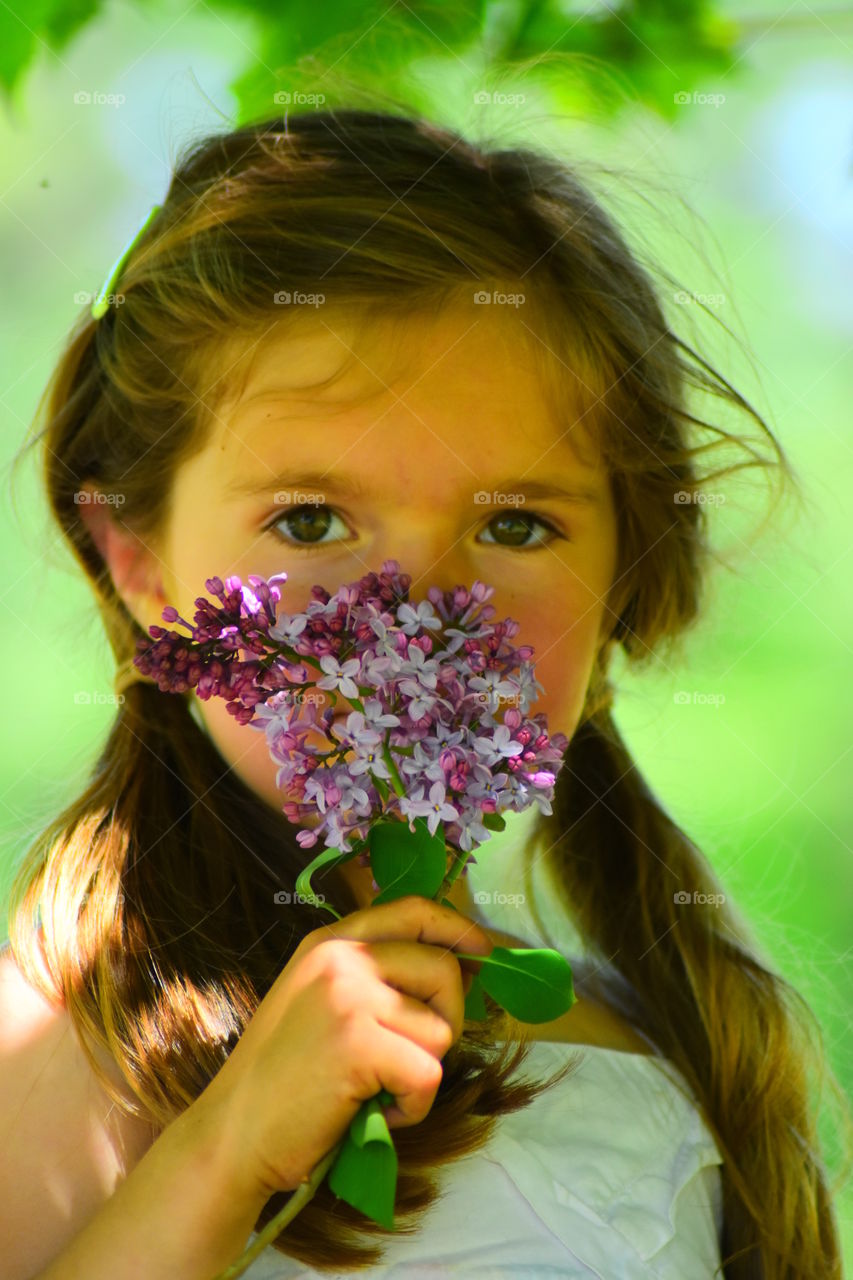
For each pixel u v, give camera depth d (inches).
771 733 63.7
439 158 41.1
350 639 36.7
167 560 40.5
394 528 39.2
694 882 43.2
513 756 36.2
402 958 36.5
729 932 43.2
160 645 36.5
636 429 41.7
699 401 44.2
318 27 47.4
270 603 36.8
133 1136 38.2
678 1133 40.5
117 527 41.0
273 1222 35.8
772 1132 41.8
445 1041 36.4
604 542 40.9
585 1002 42.3
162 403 40.1
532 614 39.9
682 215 47.2
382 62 47.6
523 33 48.7
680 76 49.8
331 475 39.1
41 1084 38.1
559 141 48.3
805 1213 41.7
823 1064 43.2
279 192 39.9
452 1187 38.4
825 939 52.6
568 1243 38.4
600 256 41.7
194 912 39.2
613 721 43.5
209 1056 38.4
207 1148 36.4
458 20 47.9
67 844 39.6
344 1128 36.2
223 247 39.6
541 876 43.6
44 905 39.1
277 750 36.4
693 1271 39.4
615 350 41.4
